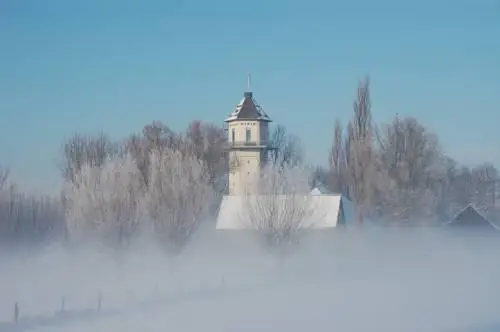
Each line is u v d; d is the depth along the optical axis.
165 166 163.88
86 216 153.38
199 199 161.38
